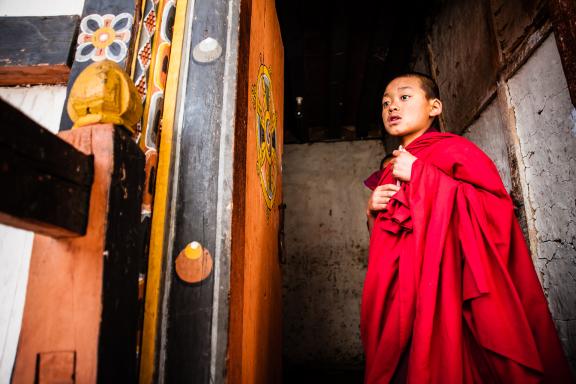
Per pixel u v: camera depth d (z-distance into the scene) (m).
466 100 2.14
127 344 0.58
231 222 0.79
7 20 0.98
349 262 4.22
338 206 4.41
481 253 1.01
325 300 4.14
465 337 1.01
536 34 1.41
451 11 2.35
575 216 1.24
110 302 0.54
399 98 1.51
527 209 1.50
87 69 0.61
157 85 0.87
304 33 3.10
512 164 1.59
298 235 4.35
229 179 0.82
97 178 0.55
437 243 1.01
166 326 0.75
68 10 1.03
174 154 0.84
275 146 1.65
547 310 1.01
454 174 1.21
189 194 0.81
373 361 1.08
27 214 0.43
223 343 0.73
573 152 1.24
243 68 0.97
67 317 0.52
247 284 0.99
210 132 0.85
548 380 0.96
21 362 0.52
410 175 1.16
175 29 0.94
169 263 0.78
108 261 0.53
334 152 4.62
